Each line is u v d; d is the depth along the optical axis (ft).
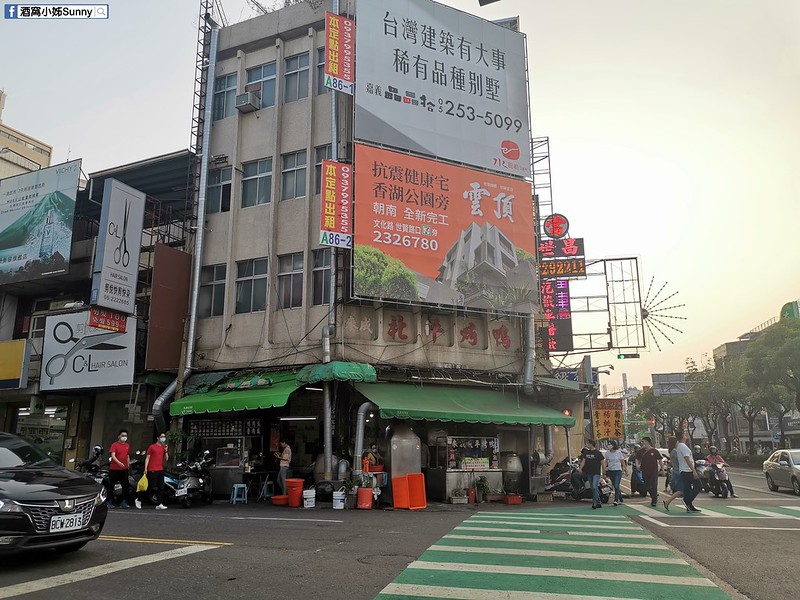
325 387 52.13
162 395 58.29
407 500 44.91
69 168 71.41
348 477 48.32
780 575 21.03
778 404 139.44
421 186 58.34
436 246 57.82
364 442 54.65
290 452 52.54
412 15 61.98
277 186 61.82
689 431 217.56
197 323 61.87
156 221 73.72
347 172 56.13
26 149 190.19
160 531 30.09
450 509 44.83
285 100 64.69
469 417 50.08
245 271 61.87
